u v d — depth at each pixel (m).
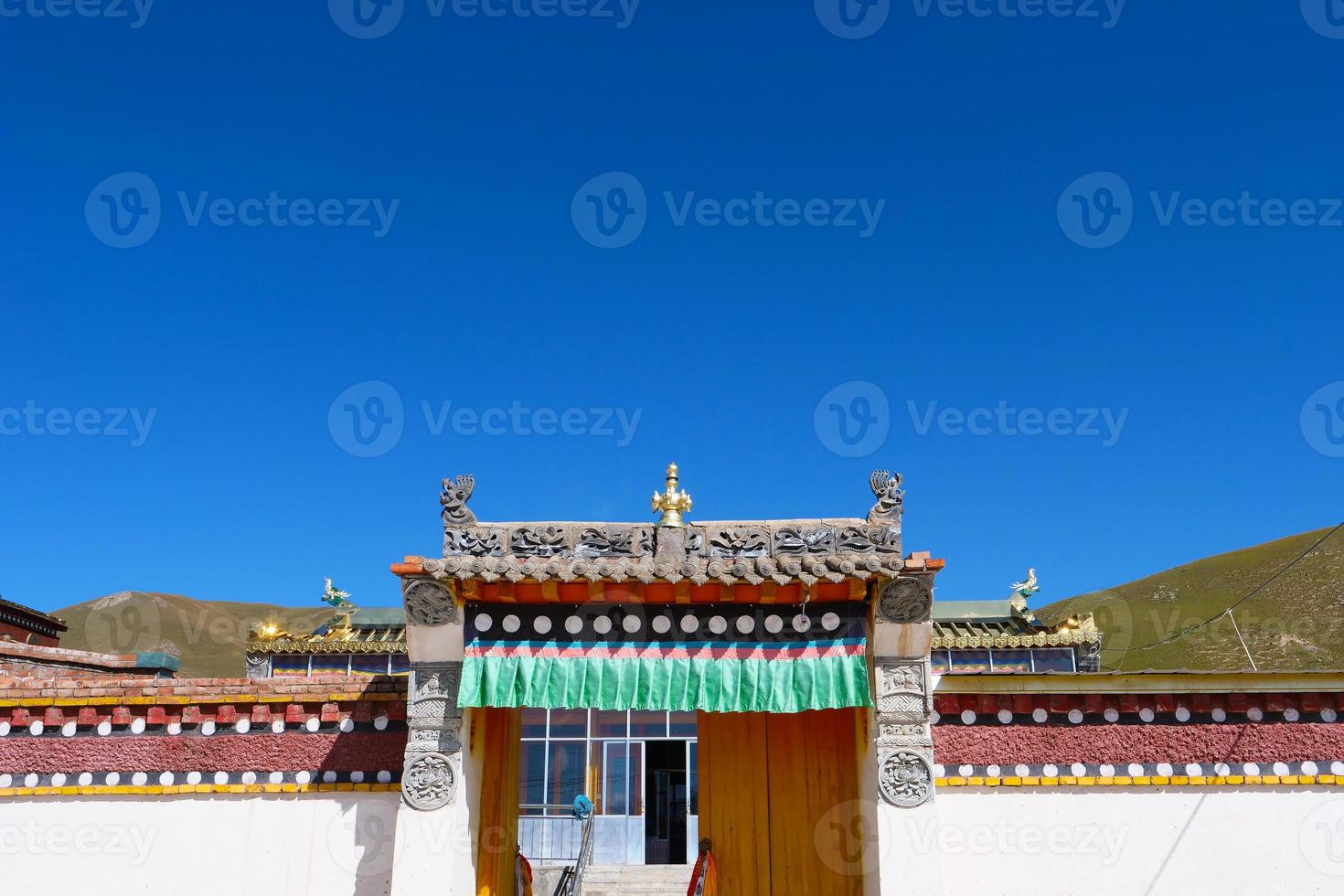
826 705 10.51
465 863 10.83
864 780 11.45
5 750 11.87
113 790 11.69
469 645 10.77
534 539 10.59
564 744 24.25
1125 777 11.30
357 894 11.22
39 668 14.67
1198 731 11.40
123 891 11.38
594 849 23.25
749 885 12.24
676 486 11.07
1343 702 11.35
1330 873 10.90
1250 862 10.99
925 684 10.73
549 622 10.78
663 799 23.81
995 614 26.86
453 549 10.57
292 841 11.46
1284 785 11.19
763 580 10.06
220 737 11.85
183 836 11.55
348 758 11.66
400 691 11.75
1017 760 11.41
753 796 12.58
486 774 11.93
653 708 10.50
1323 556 59.19
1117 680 11.43
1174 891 10.96
